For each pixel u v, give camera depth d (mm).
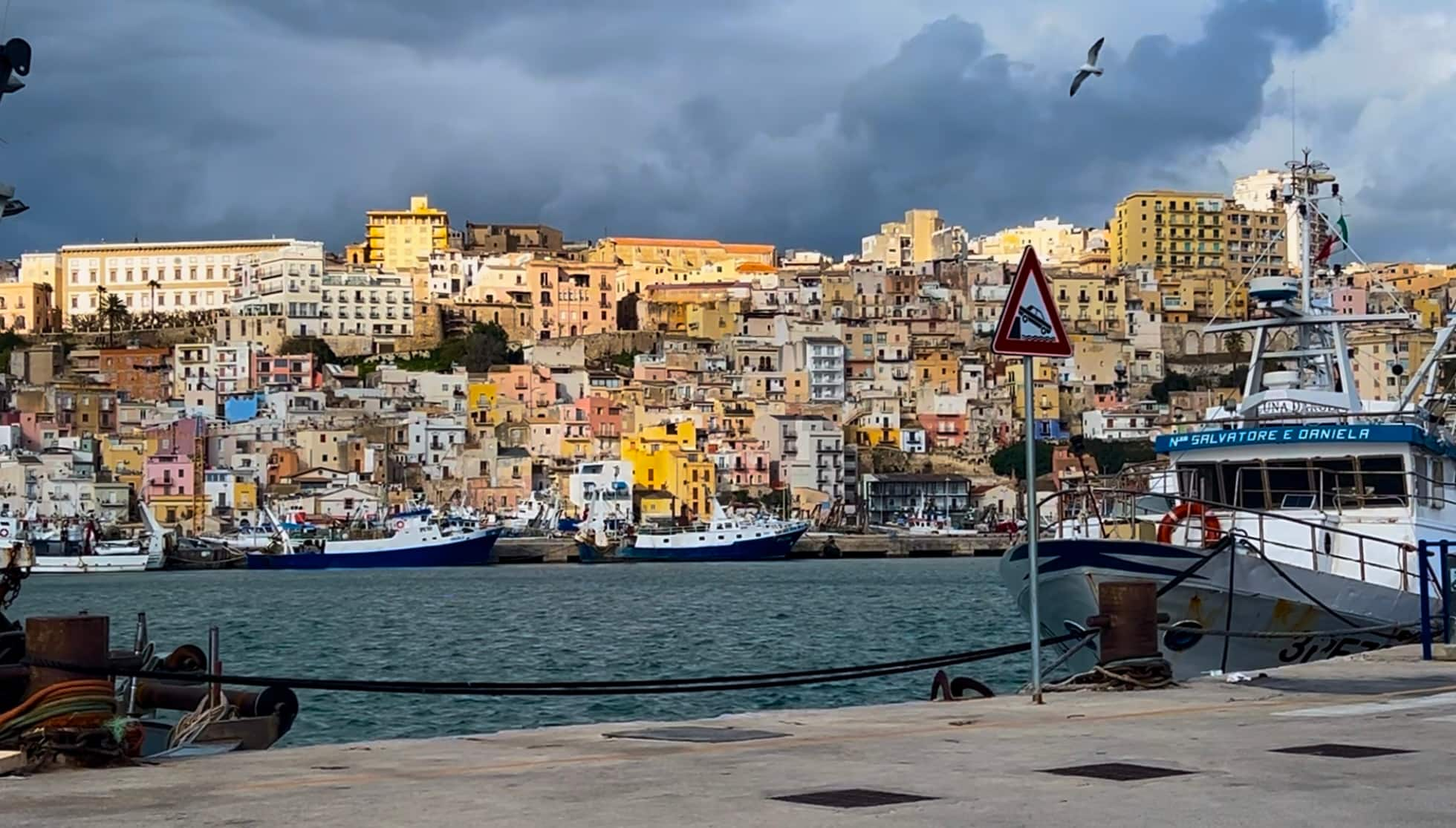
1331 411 47375
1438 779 17344
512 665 80312
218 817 15750
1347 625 40281
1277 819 15320
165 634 102938
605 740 21219
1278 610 39438
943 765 18594
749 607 123625
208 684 27125
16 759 18625
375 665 80375
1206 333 53031
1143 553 39219
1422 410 43438
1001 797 16531
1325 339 53000
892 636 93562
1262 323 51688
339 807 16203
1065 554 39969
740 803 16266
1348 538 42281
